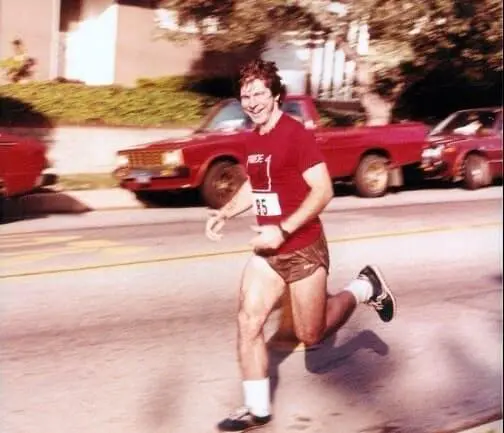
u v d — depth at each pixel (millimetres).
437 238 6809
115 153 4512
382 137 6676
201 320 4465
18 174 4012
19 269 4727
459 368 4410
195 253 5551
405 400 3984
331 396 3949
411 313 5090
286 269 3424
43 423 3275
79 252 5074
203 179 5344
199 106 4848
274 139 3328
